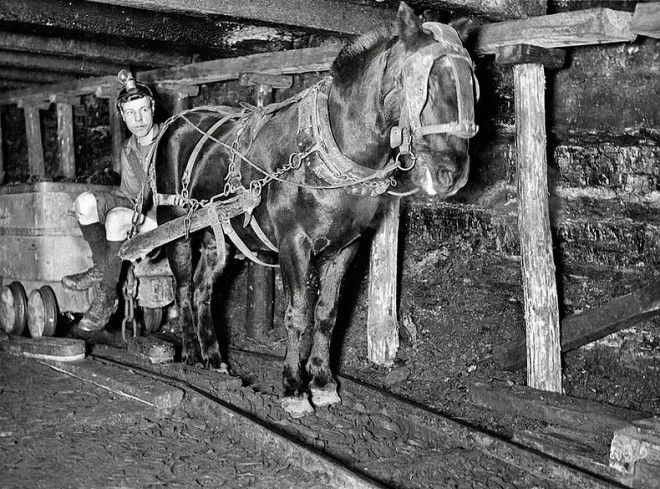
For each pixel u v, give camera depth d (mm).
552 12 5602
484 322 5980
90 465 3857
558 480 3707
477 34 4867
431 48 3482
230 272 7520
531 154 4941
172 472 3795
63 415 4535
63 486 3598
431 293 6340
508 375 5465
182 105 7312
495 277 6133
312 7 4809
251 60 6191
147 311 6699
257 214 4512
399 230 6652
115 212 5645
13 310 6332
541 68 4875
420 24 3631
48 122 9805
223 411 4430
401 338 6188
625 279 5457
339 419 4527
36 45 6367
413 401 5281
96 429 4367
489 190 6215
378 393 4797
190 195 5066
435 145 3482
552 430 4379
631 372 5316
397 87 3654
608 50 5562
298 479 3699
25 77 7984
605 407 4488
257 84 6324
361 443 4219
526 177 4973
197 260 5723
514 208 6082
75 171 9062
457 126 3436
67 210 6152
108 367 5336
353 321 6539
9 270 6488
